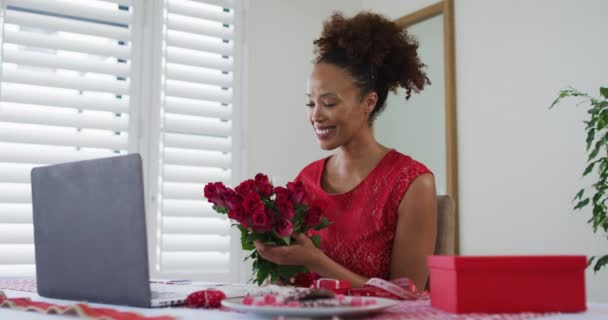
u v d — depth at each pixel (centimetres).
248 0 326
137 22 298
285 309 69
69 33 286
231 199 106
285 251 110
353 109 142
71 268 93
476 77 288
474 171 285
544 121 256
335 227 145
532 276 78
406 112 326
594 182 235
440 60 307
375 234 140
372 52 142
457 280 77
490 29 283
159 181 295
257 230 104
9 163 268
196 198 302
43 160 271
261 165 321
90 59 288
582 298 79
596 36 239
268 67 329
